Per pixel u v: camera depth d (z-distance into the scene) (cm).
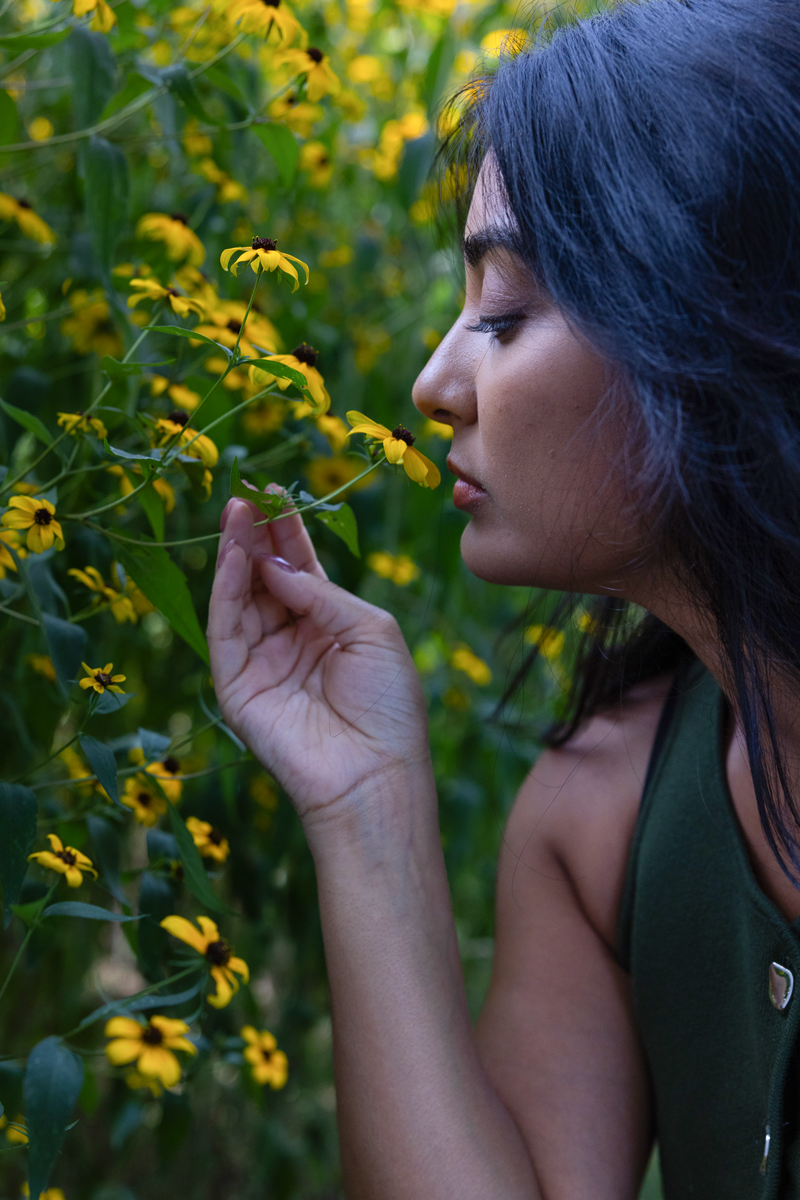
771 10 62
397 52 133
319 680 75
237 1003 106
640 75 62
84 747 73
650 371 60
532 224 62
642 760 76
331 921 71
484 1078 71
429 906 72
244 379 86
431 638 134
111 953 132
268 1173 120
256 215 116
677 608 67
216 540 103
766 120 60
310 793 72
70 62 83
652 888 72
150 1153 135
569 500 64
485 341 67
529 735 123
